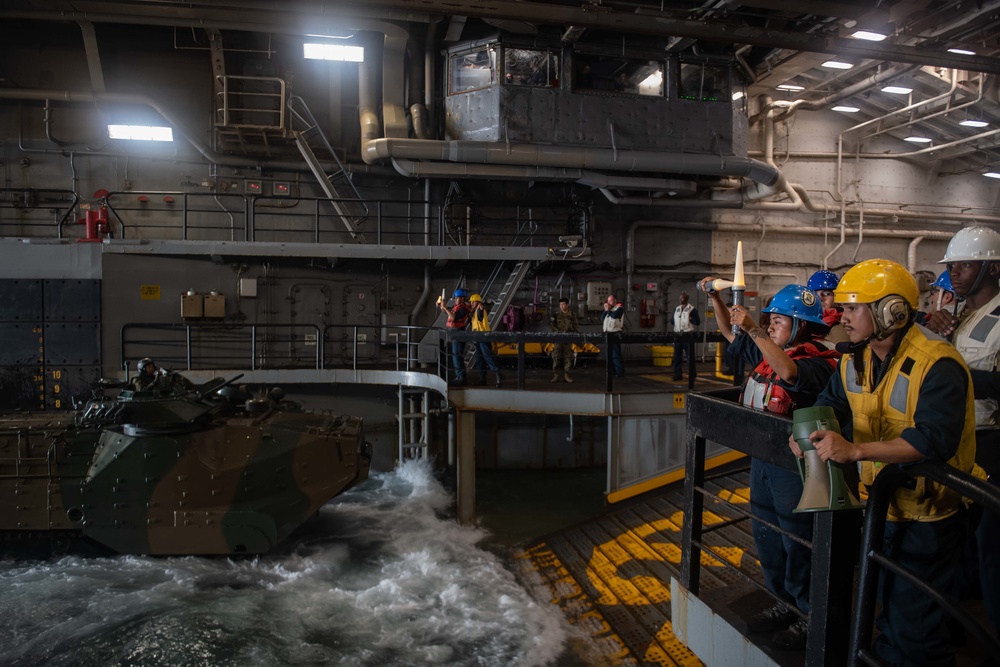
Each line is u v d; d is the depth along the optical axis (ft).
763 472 11.93
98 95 47.03
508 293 47.73
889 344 8.70
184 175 49.67
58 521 27.32
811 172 62.23
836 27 45.29
